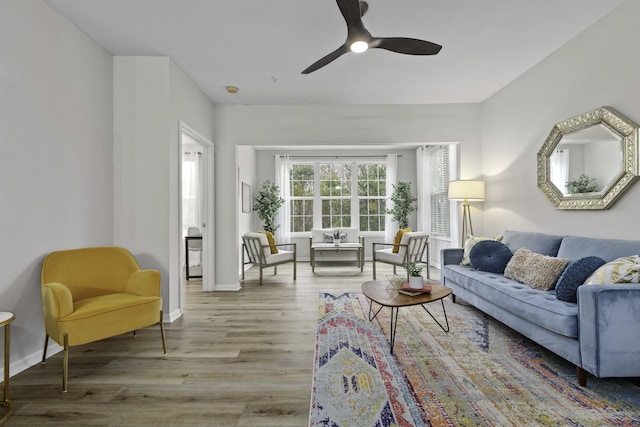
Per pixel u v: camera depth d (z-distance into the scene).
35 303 2.26
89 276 2.47
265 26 2.67
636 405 1.69
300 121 4.52
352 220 7.27
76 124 2.65
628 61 2.39
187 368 2.17
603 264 2.14
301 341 2.62
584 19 2.62
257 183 7.24
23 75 2.17
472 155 4.52
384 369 2.11
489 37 2.87
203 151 4.41
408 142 4.53
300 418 1.62
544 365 2.15
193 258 6.20
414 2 2.37
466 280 3.15
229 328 2.94
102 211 2.96
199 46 2.98
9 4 2.06
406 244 4.97
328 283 4.85
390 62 3.31
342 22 2.62
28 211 2.21
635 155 2.32
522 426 1.53
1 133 2.02
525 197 3.60
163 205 3.13
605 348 1.73
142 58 3.15
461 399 1.75
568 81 2.96
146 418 1.64
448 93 4.17
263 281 5.02
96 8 2.42
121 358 2.33
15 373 2.11
